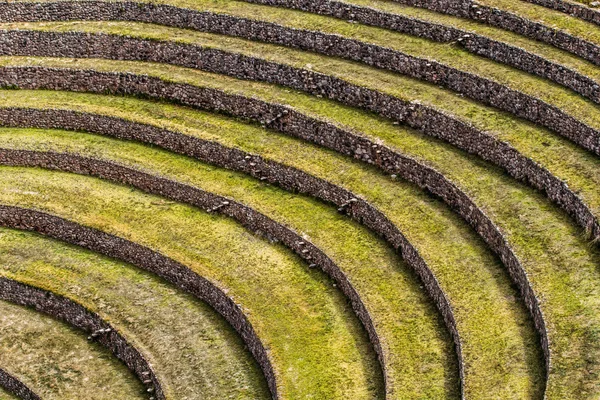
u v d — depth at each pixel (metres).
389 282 40.81
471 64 48.03
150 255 46.16
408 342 37.53
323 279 42.97
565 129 42.84
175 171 49.81
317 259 43.62
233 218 47.50
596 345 33.56
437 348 37.06
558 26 47.72
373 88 48.59
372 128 47.53
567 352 33.47
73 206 49.34
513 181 42.38
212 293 43.81
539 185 41.22
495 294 37.75
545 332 34.38
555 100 44.06
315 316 41.09
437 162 44.31
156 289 45.47
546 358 33.97
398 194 44.41
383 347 37.44
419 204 43.56
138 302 44.81
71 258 47.81
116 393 41.88
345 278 41.47
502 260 39.16
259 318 41.28
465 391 33.56
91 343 44.62
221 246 45.88
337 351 39.06
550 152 42.00
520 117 45.03
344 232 44.25
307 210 46.03
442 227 41.88
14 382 43.06
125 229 47.53
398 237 42.19
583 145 41.97
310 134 48.91
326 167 46.94
